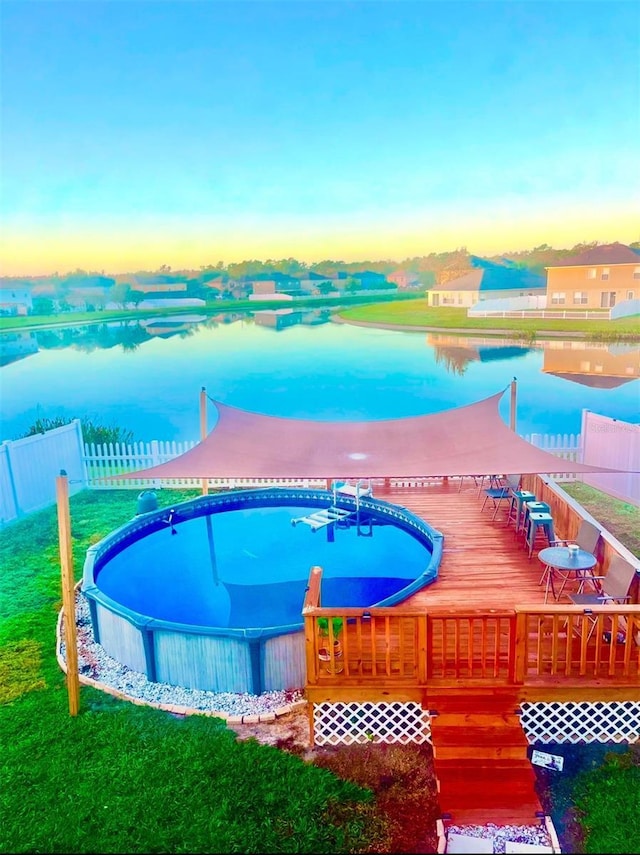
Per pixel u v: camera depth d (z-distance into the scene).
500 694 7.33
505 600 9.66
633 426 16.16
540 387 25.02
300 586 12.02
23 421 27.56
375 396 26.67
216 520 16.00
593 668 7.54
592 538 9.89
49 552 14.63
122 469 20.05
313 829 6.20
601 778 6.90
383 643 8.50
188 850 6.00
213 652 8.82
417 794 6.71
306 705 8.41
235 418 13.29
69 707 8.37
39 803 6.70
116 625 9.70
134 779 6.99
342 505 16.16
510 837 5.90
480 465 10.65
